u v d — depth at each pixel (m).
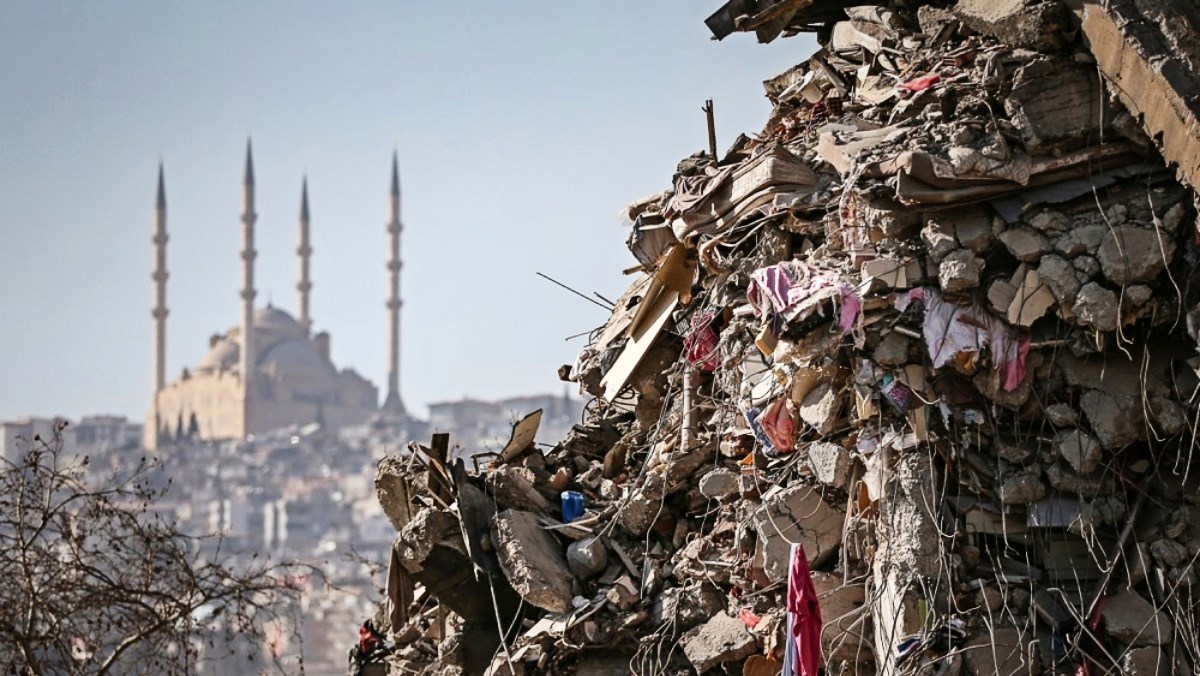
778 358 14.16
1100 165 13.49
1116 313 13.09
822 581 13.85
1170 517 13.16
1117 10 13.10
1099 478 13.29
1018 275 13.38
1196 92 12.68
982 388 13.43
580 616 15.16
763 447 14.83
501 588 16.19
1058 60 13.61
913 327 13.45
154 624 21.98
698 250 16.52
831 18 18.14
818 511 14.18
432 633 18.00
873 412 13.54
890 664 12.90
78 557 21.64
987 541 13.38
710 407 16.06
